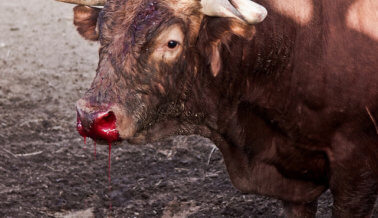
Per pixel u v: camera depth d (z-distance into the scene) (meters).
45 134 13.19
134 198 11.01
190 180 11.58
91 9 8.06
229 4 7.06
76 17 8.10
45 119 13.80
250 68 8.00
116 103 6.90
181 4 7.18
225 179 11.60
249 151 8.62
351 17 7.87
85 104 6.79
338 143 8.04
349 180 8.17
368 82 7.77
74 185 11.32
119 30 7.00
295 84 7.96
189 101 7.83
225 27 7.19
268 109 8.19
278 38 7.89
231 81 8.03
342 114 7.88
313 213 9.35
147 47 7.00
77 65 17.09
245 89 8.13
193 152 12.52
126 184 11.40
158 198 11.00
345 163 8.08
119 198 10.98
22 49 18.09
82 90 15.46
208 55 7.45
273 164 8.64
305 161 8.51
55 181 11.40
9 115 13.87
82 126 6.83
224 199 10.95
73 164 12.04
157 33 7.00
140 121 7.25
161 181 11.52
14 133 13.10
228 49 7.57
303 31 7.91
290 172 8.68
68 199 10.88
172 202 10.88
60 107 14.47
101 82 6.93
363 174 8.12
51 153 12.39
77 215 10.49
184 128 8.18
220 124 8.36
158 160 12.24
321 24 7.90
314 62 7.84
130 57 6.98
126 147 12.67
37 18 20.97
